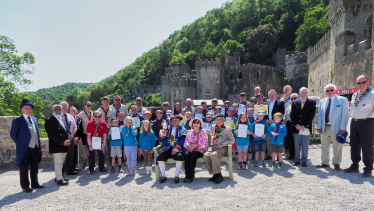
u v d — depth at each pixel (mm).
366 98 6801
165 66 121188
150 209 5172
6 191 6836
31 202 5898
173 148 7496
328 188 5949
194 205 5266
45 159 10023
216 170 6957
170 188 6574
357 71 21391
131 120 8211
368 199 5191
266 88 55781
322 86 34594
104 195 6211
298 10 85000
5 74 28750
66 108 8422
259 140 8320
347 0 26234
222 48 84812
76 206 5543
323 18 59125
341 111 7363
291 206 5016
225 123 9172
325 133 7816
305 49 61719
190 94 58625
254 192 5930
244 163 8180
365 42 20234
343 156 9078
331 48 30500
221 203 5312
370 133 6680
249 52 80062
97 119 8391
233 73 55438
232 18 107000
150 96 97500
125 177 7898
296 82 56906
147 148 8133
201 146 7438
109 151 9602
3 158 9750
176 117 7641
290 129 9250
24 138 6809
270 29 78125
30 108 7117
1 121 9711
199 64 56219
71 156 8430
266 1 96500
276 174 7406
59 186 7145
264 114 8367
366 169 6746
